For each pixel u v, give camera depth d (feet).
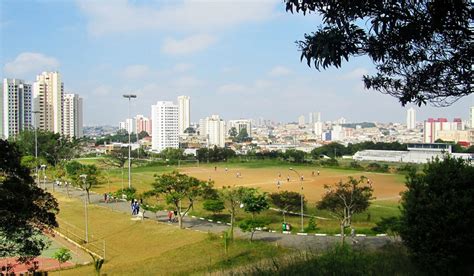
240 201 179.83
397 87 34.91
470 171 54.29
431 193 54.19
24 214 71.61
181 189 178.50
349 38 27.84
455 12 26.30
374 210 216.74
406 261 57.31
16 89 551.18
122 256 139.03
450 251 51.83
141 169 469.98
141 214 199.62
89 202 245.24
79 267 126.11
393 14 26.66
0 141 75.51
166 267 109.91
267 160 568.41
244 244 134.82
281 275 54.54
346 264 55.16
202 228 174.19
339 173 421.18
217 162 560.20
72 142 485.15
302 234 158.61
